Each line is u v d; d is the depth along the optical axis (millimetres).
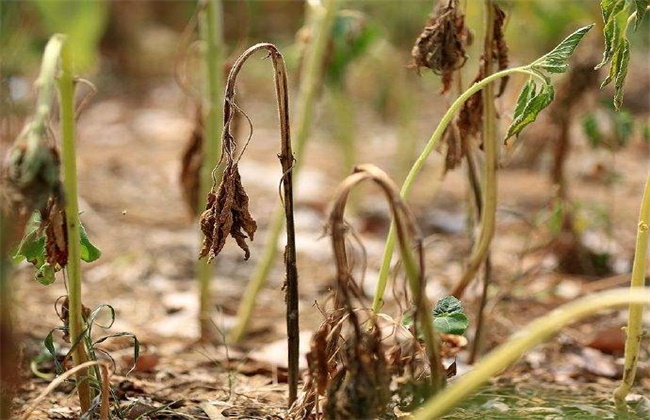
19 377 2535
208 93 3779
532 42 6141
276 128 9383
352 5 6062
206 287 3850
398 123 9156
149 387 3170
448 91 2852
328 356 2387
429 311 2172
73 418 2791
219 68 3785
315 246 5496
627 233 5738
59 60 2268
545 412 2910
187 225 5871
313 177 7152
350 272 2299
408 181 2523
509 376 3371
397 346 2363
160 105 10328
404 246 2111
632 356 2783
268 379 3350
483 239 3119
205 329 3852
